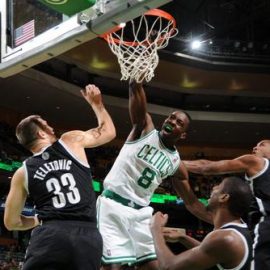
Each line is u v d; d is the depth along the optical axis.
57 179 3.11
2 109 19.11
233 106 21.67
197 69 19.45
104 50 17.48
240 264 2.80
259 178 4.03
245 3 18.09
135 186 4.25
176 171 4.33
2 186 17.70
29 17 4.10
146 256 4.26
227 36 20.28
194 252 2.85
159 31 4.81
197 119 21.25
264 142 4.50
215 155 23.52
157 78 19.62
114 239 4.15
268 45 20.20
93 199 3.18
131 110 4.32
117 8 3.40
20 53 4.09
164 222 3.18
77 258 2.92
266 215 3.99
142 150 4.24
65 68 18.25
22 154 18.14
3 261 14.86
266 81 20.45
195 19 18.73
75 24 3.68
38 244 2.95
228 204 2.97
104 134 3.49
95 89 3.70
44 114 20.03
